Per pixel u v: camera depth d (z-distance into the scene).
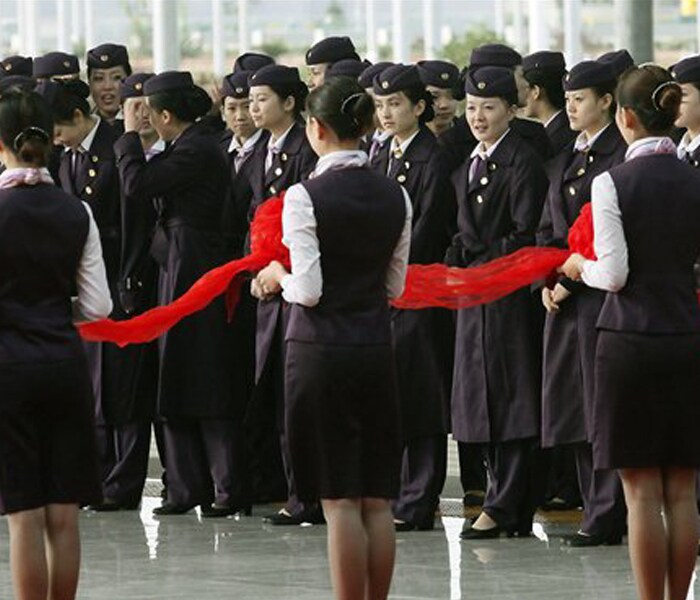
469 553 20.64
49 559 16.02
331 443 16.33
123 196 23.06
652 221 16.33
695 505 16.61
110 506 23.88
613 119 20.66
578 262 16.95
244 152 23.11
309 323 16.33
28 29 64.56
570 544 20.88
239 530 22.34
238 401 23.22
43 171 15.93
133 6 81.06
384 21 80.94
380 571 16.47
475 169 21.45
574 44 48.94
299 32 84.31
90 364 23.72
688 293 16.48
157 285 23.38
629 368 16.34
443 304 19.92
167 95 22.81
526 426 21.27
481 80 21.28
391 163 21.92
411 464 22.06
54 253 15.75
